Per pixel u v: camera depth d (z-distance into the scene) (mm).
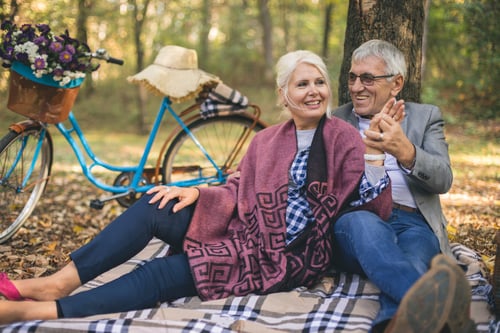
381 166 2650
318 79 2754
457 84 14008
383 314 2250
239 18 23750
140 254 3287
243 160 2982
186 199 2695
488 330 2312
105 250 2504
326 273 2801
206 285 2551
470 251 3133
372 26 3754
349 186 2719
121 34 16688
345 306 2459
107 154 9562
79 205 5215
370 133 2625
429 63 14758
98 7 14391
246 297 2533
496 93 11953
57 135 13219
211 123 4691
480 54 10891
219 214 2789
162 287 2539
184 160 7734
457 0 10258
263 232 2676
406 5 3711
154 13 18828
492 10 9805
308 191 2730
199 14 21641
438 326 2049
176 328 2230
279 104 2951
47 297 2439
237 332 2240
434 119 3080
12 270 3490
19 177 4105
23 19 6984
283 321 2396
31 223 4508
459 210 5023
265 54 21641
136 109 17078
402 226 2838
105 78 19656
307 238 2688
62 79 3768
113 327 2213
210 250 2633
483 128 11359
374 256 2350
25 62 3674
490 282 2725
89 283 2918
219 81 4531
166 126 15219
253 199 2820
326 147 2785
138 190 4570
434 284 2002
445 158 2943
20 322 2285
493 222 4590
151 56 19328
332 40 20422
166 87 4336
